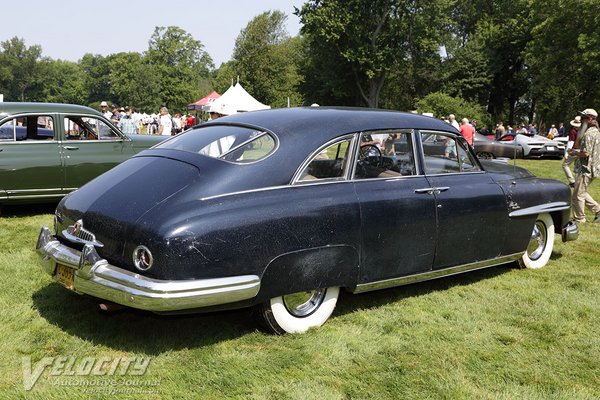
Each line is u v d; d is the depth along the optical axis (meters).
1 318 3.82
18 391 2.87
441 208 4.26
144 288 2.99
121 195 3.45
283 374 3.15
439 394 2.99
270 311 3.53
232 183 3.36
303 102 54.69
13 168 7.08
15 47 137.00
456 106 41.34
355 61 42.78
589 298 4.67
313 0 42.69
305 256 3.47
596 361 3.48
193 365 3.23
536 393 3.04
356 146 3.89
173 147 3.91
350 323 3.95
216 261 3.13
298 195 3.51
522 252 5.15
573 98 40.91
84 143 7.57
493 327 3.96
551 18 36.91
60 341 3.50
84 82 137.38
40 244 3.73
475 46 48.56
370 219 3.79
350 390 2.99
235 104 26.69
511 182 5.00
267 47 58.75
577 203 8.10
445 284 4.97
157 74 87.56
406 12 42.62
